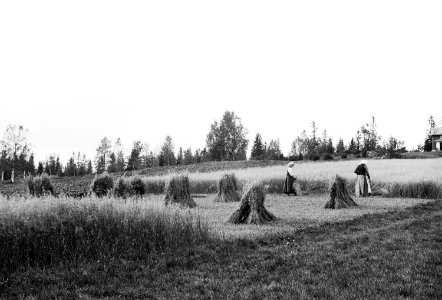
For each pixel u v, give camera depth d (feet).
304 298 17.24
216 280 20.03
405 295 17.79
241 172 110.83
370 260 23.50
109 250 24.34
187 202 52.95
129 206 27.35
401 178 73.26
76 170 281.95
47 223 22.89
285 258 24.08
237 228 35.14
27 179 62.59
